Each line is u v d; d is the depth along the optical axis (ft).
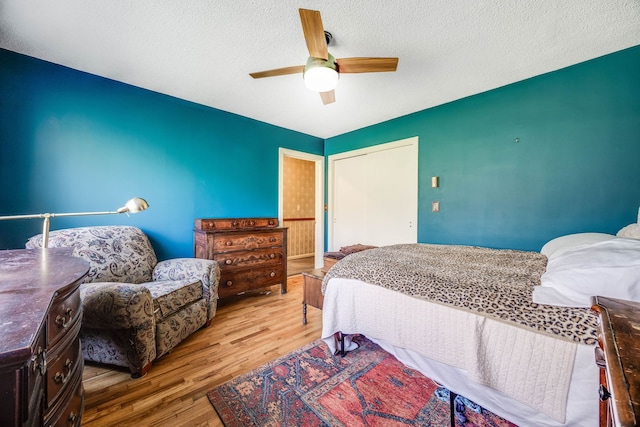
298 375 5.21
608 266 3.12
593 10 4.92
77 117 7.18
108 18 5.18
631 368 1.34
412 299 4.43
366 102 9.39
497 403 3.57
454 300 3.99
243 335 6.97
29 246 5.77
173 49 6.24
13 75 6.33
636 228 4.98
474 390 3.79
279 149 12.26
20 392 1.55
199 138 9.64
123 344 5.07
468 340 3.69
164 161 8.80
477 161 8.71
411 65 6.91
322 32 4.62
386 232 11.67
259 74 6.05
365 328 5.12
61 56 6.53
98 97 7.51
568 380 2.94
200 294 7.25
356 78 7.61
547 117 7.36
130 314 4.89
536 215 7.60
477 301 3.82
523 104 7.75
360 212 12.78
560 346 3.01
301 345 6.44
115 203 7.82
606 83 6.48
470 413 4.21
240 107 9.97
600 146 6.60
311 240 20.40
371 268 5.54
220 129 10.23
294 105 9.74
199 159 9.66
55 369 2.45
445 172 9.50
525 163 7.76
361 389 4.80
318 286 7.10
